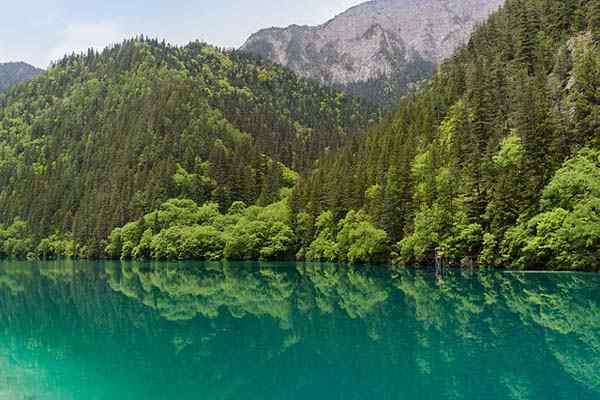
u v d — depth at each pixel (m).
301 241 123.88
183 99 196.88
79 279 85.06
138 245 140.12
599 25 100.81
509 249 77.56
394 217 98.62
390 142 122.62
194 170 163.38
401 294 55.75
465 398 22.56
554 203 74.25
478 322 38.72
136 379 26.84
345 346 32.50
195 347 33.59
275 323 41.16
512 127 94.38
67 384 26.19
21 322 44.09
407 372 26.61
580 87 85.69
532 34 117.19
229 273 90.75
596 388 23.61
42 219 173.12
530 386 23.97
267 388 24.75
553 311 42.47
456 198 87.25
